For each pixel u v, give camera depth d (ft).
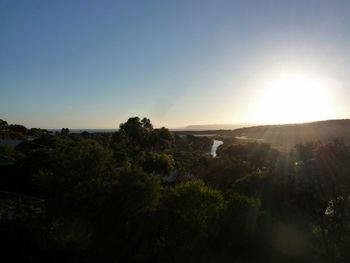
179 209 86.33
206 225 87.45
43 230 78.02
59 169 85.25
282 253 92.12
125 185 84.69
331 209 92.94
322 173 95.30
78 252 78.33
